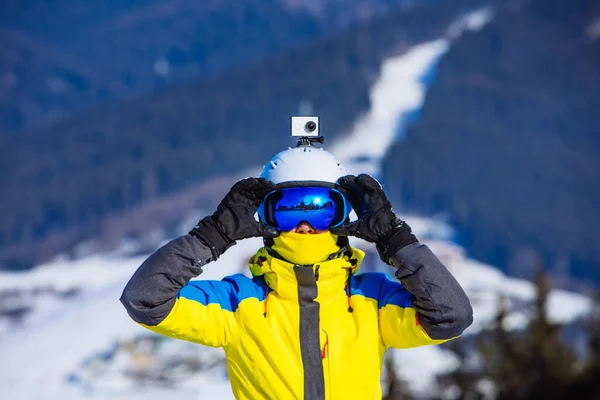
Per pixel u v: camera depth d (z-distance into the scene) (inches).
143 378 2025.1
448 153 7760.8
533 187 7800.2
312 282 149.8
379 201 151.3
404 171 7283.5
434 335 147.8
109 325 2790.4
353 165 7741.1
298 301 149.9
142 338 2349.9
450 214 6702.8
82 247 6934.1
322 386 146.3
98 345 2519.7
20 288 5083.7
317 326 149.0
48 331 2859.3
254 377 148.6
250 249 3134.8
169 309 145.1
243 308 150.4
